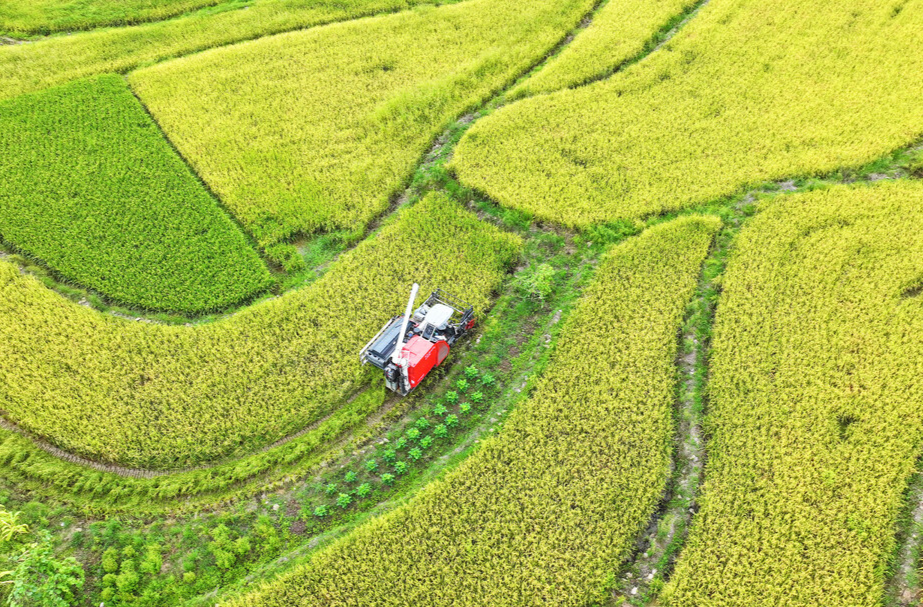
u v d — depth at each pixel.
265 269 29.83
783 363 24.55
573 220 31.27
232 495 22.17
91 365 25.52
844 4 44.38
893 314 26.06
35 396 24.58
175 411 24.14
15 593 18.22
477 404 24.69
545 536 20.56
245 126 37.53
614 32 43.91
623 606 19.25
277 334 26.78
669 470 22.25
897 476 21.23
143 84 40.62
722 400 23.67
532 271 29.48
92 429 23.55
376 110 38.41
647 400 23.92
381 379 25.45
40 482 22.44
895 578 19.22
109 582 19.77
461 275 29.16
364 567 19.88
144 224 31.78
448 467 22.62
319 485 22.41
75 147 35.97
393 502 21.80
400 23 45.97
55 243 30.81
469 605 19.02
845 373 24.17
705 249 29.56
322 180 34.22
